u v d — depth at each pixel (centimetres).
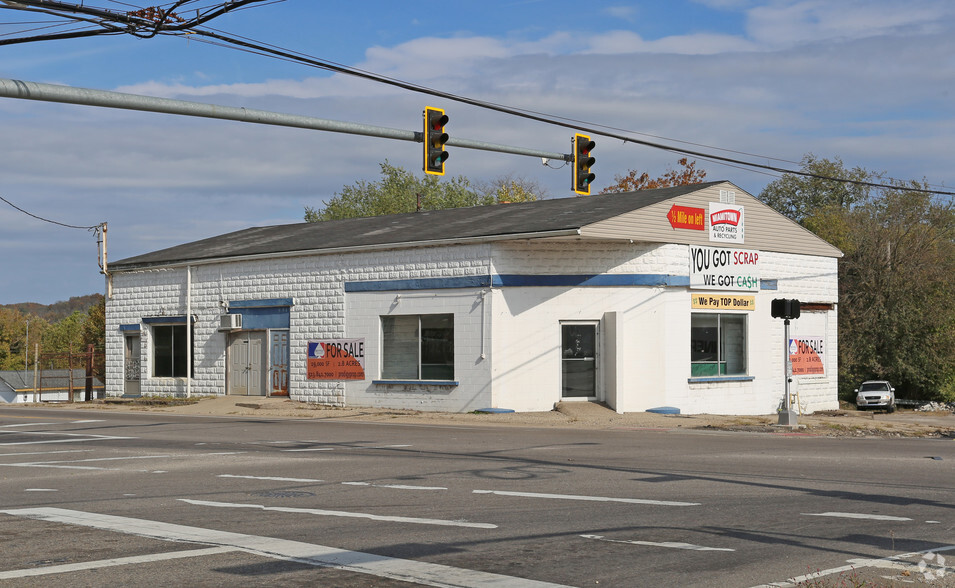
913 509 1041
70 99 1354
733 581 700
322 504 1082
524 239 2670
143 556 787
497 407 2673
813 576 712
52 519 985
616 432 2206
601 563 759
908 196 5266
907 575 723
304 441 1941
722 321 3042
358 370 2948
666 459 1568
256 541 851
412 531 903
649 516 991
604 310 2775
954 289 5066
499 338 2680
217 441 1955
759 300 3139
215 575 716
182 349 3453
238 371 3278
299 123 1639
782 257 3247
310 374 3062
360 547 823
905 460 1552
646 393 2812
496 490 1193
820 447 1802
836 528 922
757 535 884
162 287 3506
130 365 3619
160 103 1455
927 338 4959
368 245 2912
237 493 1180
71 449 1805
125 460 1596
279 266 3161
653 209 2816
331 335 3016
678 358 2889
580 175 2117
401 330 2875
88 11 1442
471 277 2719
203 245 3684
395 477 1335
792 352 3281
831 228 5366
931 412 4656
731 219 3056
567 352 2756
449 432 2178
